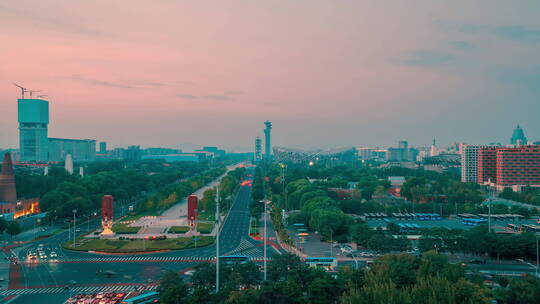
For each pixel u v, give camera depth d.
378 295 136.38
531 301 139.50
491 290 157.38
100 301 172.62
